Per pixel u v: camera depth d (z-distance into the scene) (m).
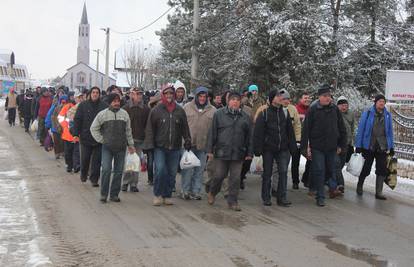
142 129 10.34
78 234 6.76
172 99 8.63
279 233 7.09
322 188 9.07
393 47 23.78
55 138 14.34
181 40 23.38
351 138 10.53
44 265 5.46
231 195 8.56
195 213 8.22
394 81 13.05
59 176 11.48
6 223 7.23
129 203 8.84
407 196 10.13
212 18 23.02
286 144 8.86
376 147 9.77
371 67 23.59
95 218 7.66
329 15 22.36
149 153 10.59
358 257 6.10
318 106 9.08
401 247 6.59
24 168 12.55
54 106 15.35
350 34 22.95
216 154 8.52
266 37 19.70
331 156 9.23
